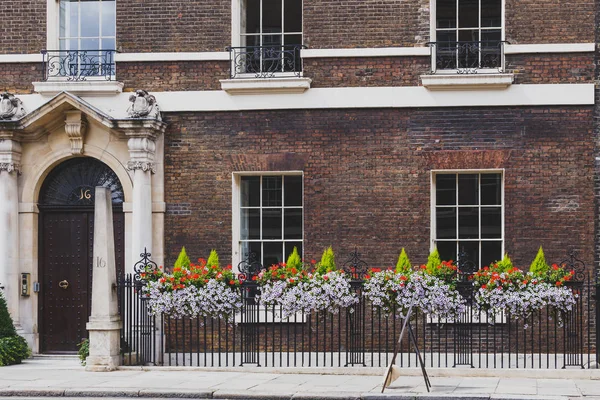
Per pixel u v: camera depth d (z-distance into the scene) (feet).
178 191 55.88
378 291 48.21
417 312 48.75
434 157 54.24
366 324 54.19
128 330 50.72
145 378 46.24
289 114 55.36
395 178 54.54
